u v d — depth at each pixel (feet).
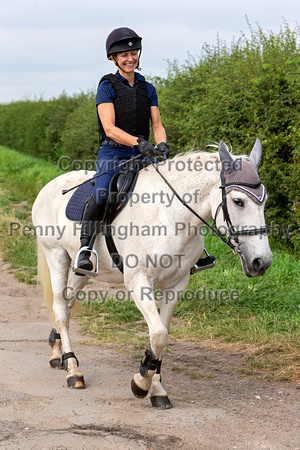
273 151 28.96
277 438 11.25
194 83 42.98
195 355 17.61
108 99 14.26
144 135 14.75
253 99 30.63
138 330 20.81
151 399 13.07
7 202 51.83
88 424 11.64
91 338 19.99
